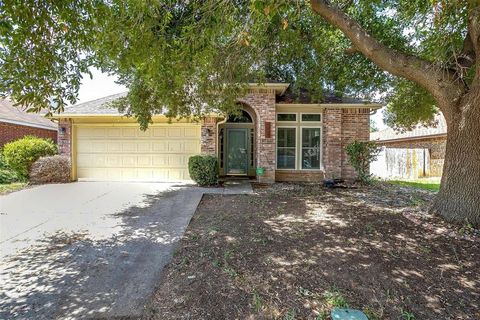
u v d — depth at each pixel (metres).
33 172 10.57
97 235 5.04
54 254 4.20
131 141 11.22
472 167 5.01
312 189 9.62
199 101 8.05
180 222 5.80
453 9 4.54
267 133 10.89
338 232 4.95
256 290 3.18
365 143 10.64
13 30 3.17
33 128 16.11
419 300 2.98
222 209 6.80
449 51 5.58
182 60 4.71
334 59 8.65
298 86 9.70
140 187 9.77
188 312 2.80
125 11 3.57
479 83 4.79
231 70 6.97
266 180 10.91
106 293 3.14
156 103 7.91
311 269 3.63
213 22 4.05
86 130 11.31
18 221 5.86
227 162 12.35
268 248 4.31
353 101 11.53
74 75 4.38
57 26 3.58
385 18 7.56
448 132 5.37
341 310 2.80
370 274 3.48
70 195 8.47
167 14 3.98
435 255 3.96
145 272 3.64
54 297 3.05
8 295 3.09
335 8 5.49
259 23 5.00
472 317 2.73
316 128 11.79
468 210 4.99
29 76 3.86
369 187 10.08
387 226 5.16
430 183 12.33
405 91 9.41
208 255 4.11
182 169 11.14
